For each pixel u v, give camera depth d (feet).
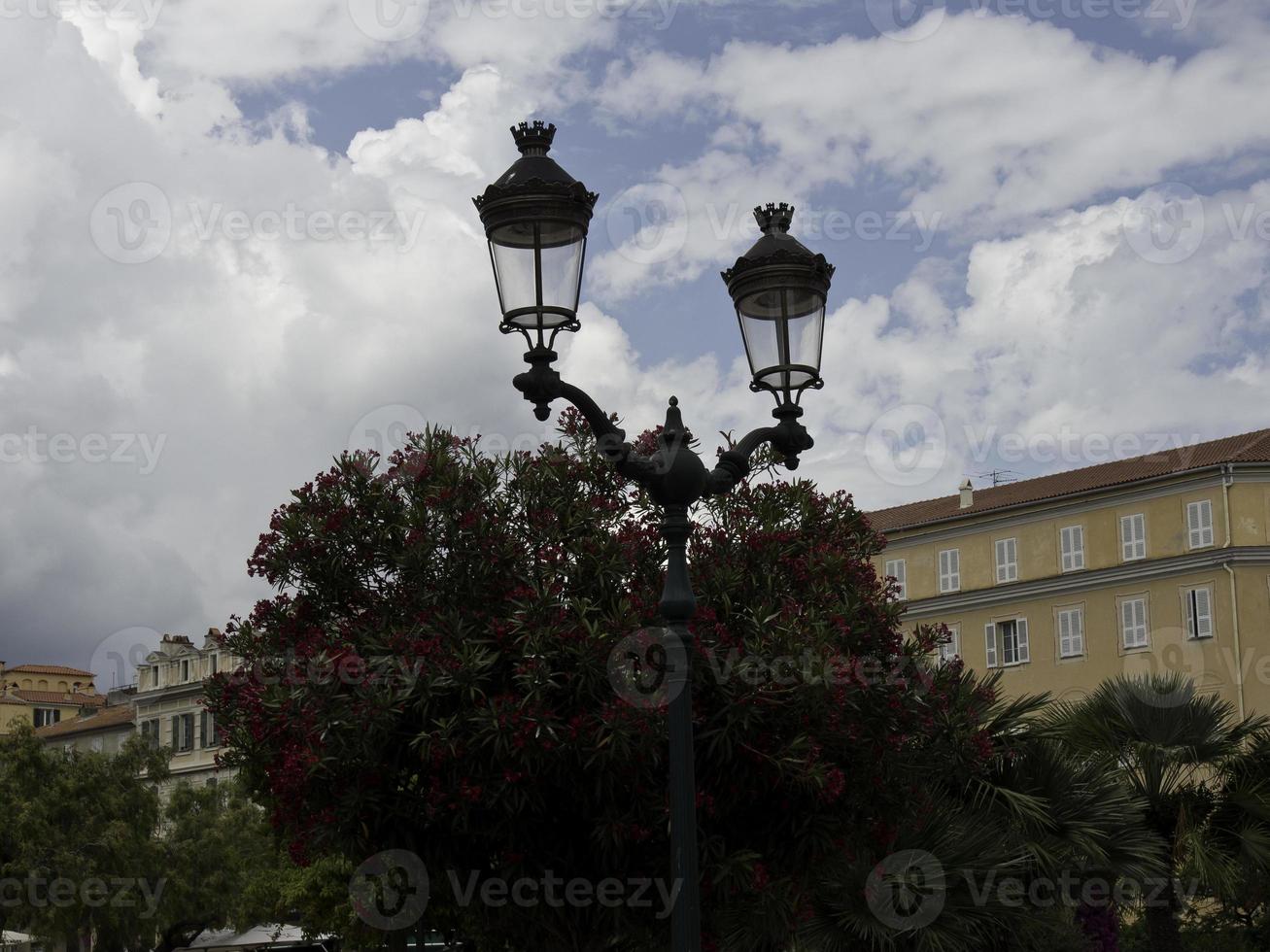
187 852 145.38
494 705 33.68
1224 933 83.10
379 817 35.76
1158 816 65.10
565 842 37.29
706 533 40.16
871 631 40.14
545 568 36.63
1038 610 173.68
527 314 24.77
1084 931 64.49
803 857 38.86
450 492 37.60
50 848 137.08
